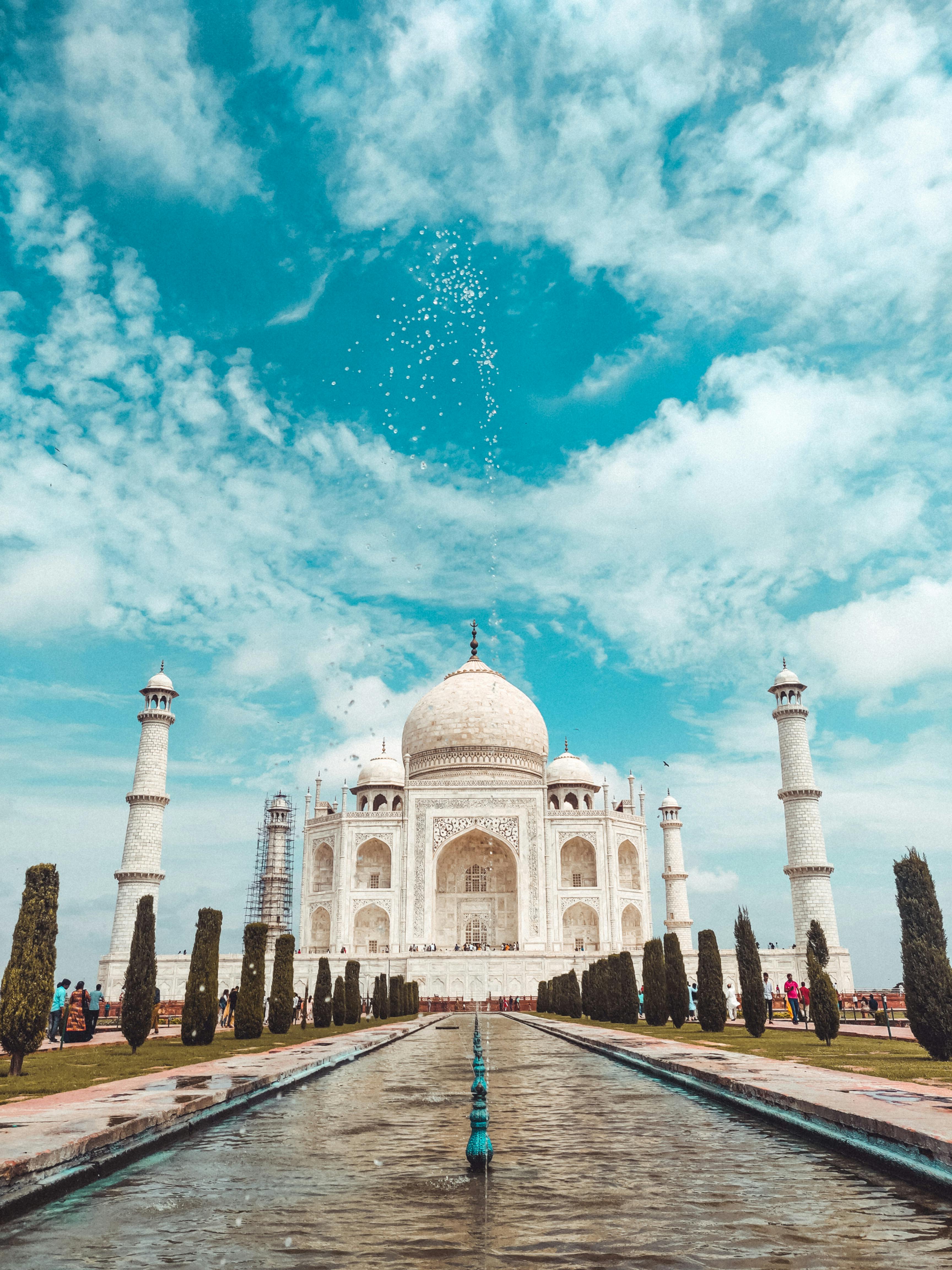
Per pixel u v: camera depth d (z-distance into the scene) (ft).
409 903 320.50
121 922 287.89
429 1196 36.76
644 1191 37.42
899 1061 90.94
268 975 280.10
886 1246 29.99
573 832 329.11
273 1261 28.76
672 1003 159.02
